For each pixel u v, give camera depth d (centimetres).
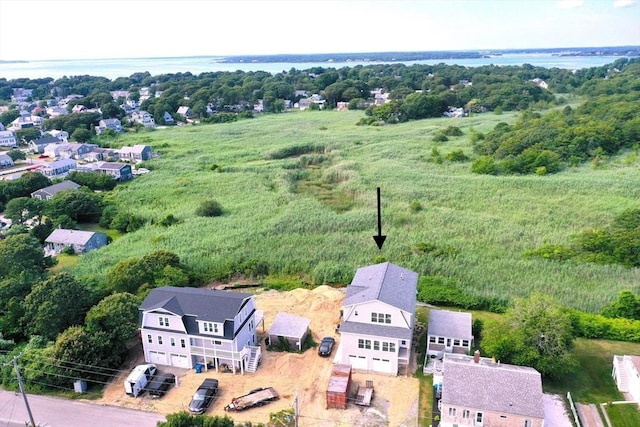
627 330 4094
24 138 13725
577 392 3469
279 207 7738
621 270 5269
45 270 5509
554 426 3105
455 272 5306
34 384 3578
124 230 7269
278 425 3088
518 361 3522
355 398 3397
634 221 6041
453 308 4716
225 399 3438
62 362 3550
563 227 6556
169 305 3775
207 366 3838
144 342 3878
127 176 9869
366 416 3238
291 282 5350
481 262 5531
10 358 3747
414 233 6419
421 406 3331
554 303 3859
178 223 7112
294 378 3672
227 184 9062
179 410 3338
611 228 6022
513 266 5428
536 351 3497
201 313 3744
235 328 3725
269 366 3834
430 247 5856
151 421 3225
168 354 3856
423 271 5356
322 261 5659
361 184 8919
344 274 5350
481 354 3788
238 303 3809
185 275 5081
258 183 9094
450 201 7838
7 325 4166
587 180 8362
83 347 3594
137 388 3497
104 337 3722
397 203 7750
